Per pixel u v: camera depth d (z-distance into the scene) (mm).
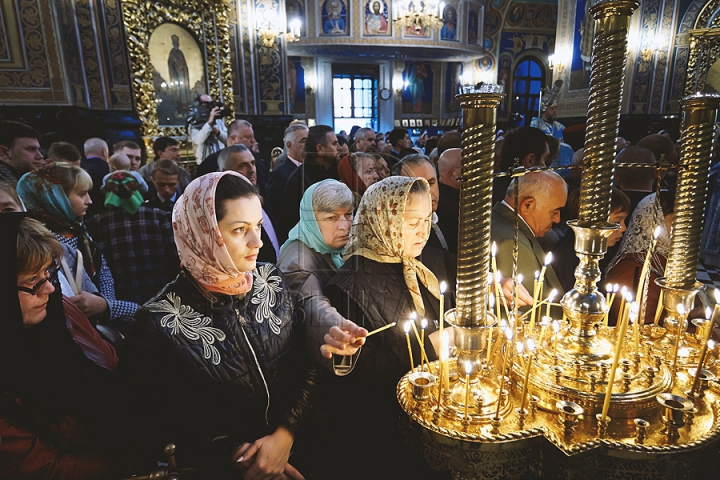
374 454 1100
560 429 781
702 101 879
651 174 2084
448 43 12344
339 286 1102
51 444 891
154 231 1902
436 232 1552
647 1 9391
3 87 4262
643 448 725
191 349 924
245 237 918
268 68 7770
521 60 15227
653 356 937
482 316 812
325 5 11711
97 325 1496
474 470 776
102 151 3037
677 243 1001
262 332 1014
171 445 866
